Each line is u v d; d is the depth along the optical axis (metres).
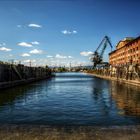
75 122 15.93
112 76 95.44
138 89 42.75
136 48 72.12
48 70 129.00
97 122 15.92
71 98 30.64
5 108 22.28
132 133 10.70
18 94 35.62
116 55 104.50
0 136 10.34
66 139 9.92
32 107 22.88
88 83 65.62
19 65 61.44
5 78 47.72
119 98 30.03
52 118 17.28
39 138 10.05
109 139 9.91
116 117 17.61
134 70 60.78
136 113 19.30
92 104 24.83
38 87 50.50
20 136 10.33
